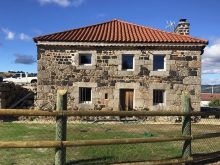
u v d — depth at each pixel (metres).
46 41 21.73
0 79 25.84
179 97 21.89
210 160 9.46
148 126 17.38
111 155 9.26
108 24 25.70
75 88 21.86
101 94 21.91
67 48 21.92
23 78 31.41
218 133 9.76
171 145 10.68
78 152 9.45
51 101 21.84
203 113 9.37
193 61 21.92
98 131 14.43
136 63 21.86
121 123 19.42
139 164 8.16
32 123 18.17
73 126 16.42
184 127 8.90
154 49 21.91
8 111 6.85
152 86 21.86
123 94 21.98
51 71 21.92
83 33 23.14
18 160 8.73
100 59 21.92
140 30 24.44
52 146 7.24
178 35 23.14
